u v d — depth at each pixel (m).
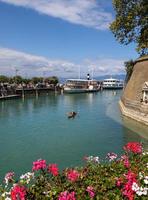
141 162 12.07
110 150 30.75
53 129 44.72
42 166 10.45
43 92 137.38
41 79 163.88
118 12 64.00
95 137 37.72
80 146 32.91
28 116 60.12
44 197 9.07
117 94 145.25
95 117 57.41
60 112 66.88
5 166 25.70
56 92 138.62
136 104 52.31
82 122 51.12
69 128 45.31
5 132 42.66
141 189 8.85
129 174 9.82
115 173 10.88
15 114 63.38
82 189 9.34
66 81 155.50
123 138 36.50
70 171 10.46
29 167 25.38
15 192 8.53
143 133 39.25
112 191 9.27
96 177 10.38
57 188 9.53
